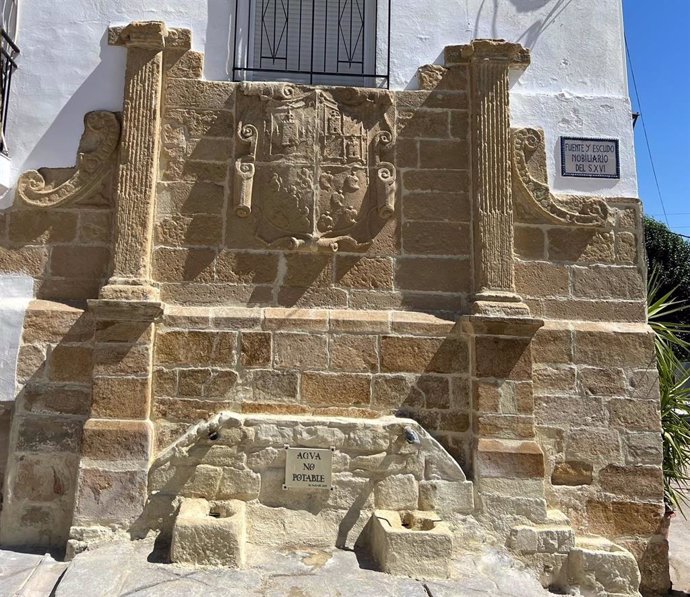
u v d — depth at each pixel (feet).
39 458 14.51
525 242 15.98
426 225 15.89
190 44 16.20
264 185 15.65
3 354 14.70
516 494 14.33
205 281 15.38
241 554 12.59
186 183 15.66
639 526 14.92
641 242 16.25
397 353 15.21
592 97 16.80
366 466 14.17
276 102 15.87
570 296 15.89
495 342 14.97
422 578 12.38
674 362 18.29
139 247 15.03
